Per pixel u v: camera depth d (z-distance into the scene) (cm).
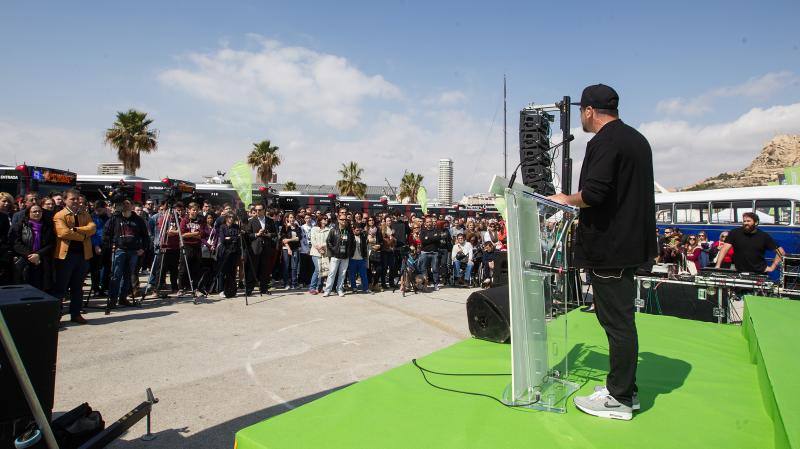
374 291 1154
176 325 695
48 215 653
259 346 593
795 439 183
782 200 1440
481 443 222
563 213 314
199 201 1738
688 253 1223
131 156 3219
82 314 753
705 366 359
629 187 248
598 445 222
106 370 484
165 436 346
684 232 1702
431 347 608
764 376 285
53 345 249
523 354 276
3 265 602
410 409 264
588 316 546
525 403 270
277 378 475
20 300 241
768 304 477
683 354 393
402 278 1132
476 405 271
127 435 346
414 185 5700
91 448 251
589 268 262
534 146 718
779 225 1427
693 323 532
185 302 894
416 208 2708
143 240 826
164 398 416
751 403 281
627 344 250
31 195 757
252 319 756
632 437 231
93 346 570
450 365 353
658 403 279
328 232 1052
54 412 346
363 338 650
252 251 994
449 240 1331
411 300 1016
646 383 316
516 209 271
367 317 801
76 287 677
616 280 253
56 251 644
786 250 1402
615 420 252
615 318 254
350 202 2386
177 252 989
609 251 250
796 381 250
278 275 1218
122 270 788
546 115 740
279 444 219
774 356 296
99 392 424
